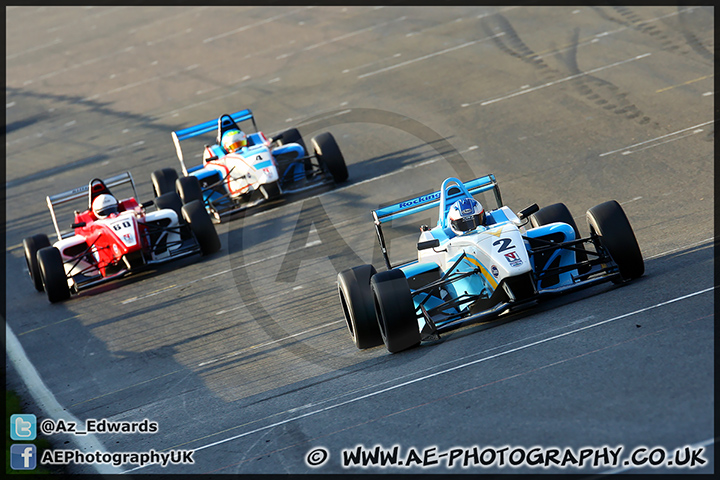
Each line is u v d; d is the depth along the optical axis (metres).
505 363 25.00
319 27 112.69
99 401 34.09
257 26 119.75
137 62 115.94
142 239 51.00
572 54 81.00
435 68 86.94
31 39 139.25
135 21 136.88
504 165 57.38
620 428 19.58
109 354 39.72
